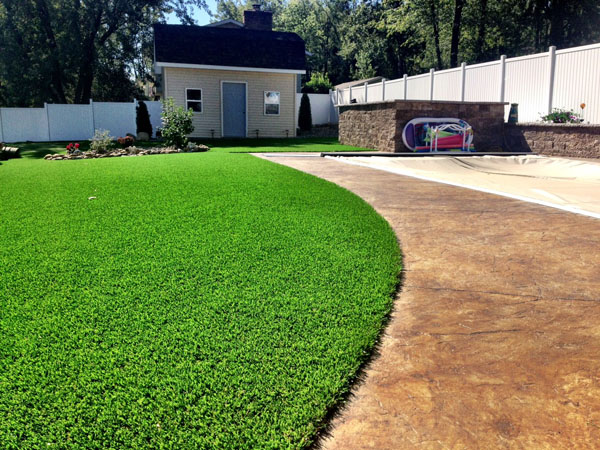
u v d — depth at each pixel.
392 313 2.39
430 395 1.74
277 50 20.56
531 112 11.38
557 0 25.78
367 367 1.91
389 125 11.05
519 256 3.22
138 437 1.48
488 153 10.36
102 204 4.82
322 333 2.13
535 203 4.88
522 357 1.99
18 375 1.80
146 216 4.28
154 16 27.69
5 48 23.48
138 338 2.07
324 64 44.22
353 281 2.75
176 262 3.05
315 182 6.07
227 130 20.20
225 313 2.32
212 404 1.64
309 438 1.51
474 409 1.66
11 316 2.28
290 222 4.06
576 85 10.23
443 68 32.41
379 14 36.16
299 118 22.72
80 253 3.23
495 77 12.37
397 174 7.14
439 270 2.99
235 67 19.33
